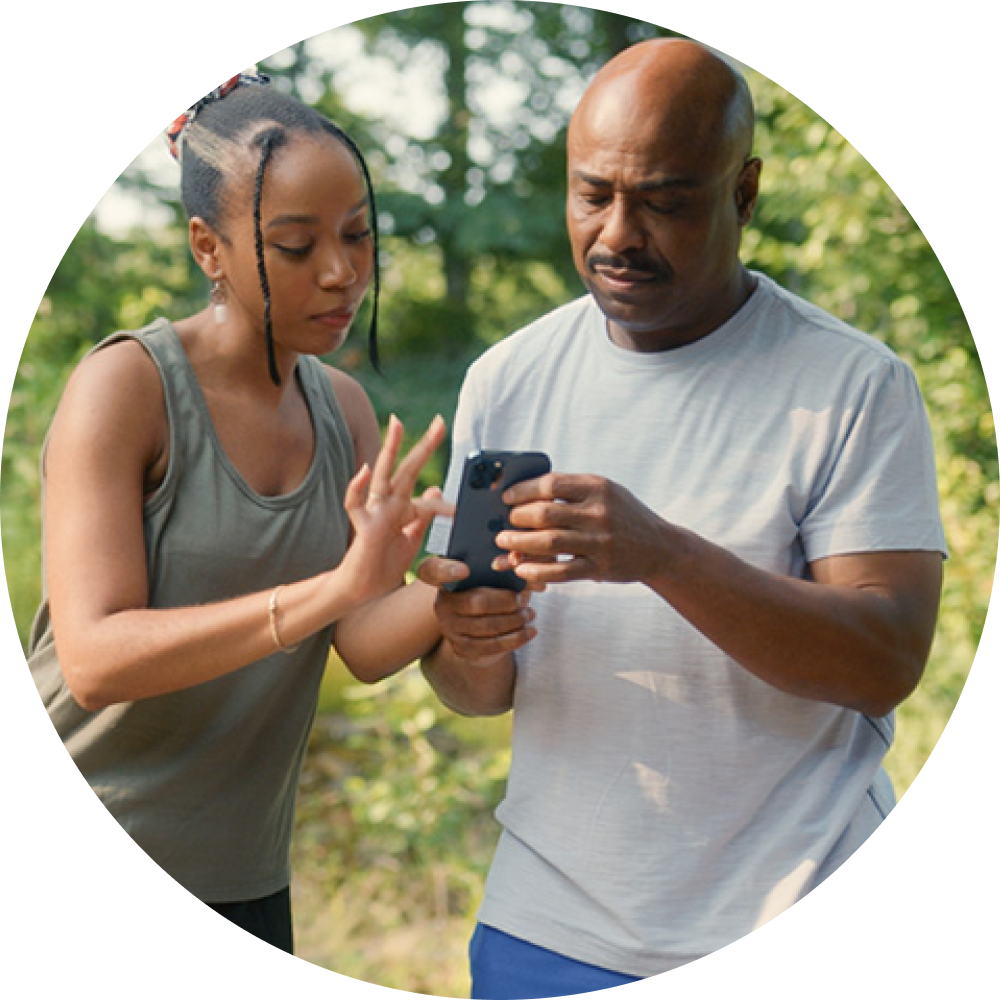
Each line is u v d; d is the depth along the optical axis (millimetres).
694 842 2227
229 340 2352
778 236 6875
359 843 5059
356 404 2598
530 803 2330
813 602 2088
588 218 2170
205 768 2410
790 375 2225
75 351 8742
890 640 2131
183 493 2314
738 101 2172
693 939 2209
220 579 2340
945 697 5117
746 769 2225
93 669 2170
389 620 2477
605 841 2244
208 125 2271
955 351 5191
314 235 2217
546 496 2076
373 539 2078
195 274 9453
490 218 10008
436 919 4812
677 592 2076
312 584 2119
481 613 2236
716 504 2219
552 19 10406
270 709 2439
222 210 2254
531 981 2281
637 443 2277
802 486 2197
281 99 2264
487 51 10422
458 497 2203
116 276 9227
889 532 2158
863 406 2172
